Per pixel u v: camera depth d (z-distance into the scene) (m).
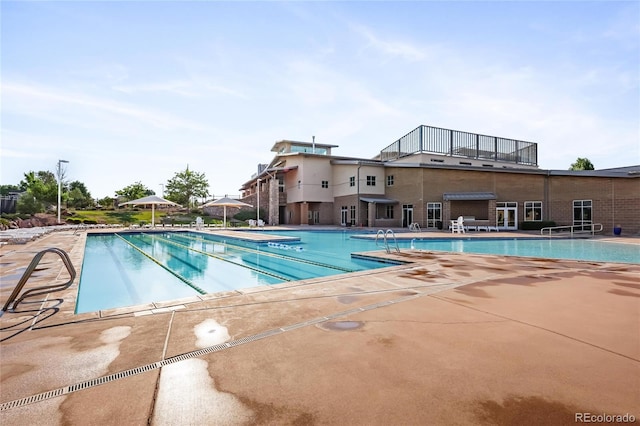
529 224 24.22
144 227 27.78
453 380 2.48
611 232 21.70
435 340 3.30
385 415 2.04
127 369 2.69
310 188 34.12
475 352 3.01
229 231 23.92
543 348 3.10
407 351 3.04
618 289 5.61
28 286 5.63
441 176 26.91
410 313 4.24
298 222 36.12
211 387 2.39
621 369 2.67
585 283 6.09
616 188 21.66
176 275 9.42
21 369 2.68
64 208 42.94
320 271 9.96
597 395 2.27
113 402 2.20
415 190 27.89
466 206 27.08
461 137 31.45
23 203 34.75
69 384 2.44
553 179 24.22
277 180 36.22
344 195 32.91
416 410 2.09
